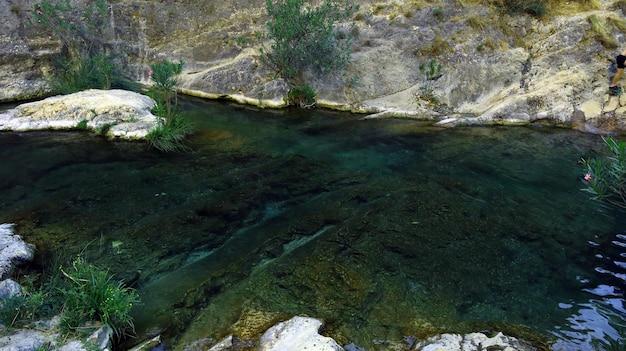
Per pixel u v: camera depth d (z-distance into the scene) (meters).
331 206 5.43
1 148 6.74
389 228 4.94
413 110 8.90
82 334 3.20
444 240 4.73
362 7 10.01
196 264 4.27
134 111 7.66
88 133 7.33
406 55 9.43
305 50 8.92
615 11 9.70
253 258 4.38
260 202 5.48
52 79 9.19
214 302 3.76
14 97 8.83
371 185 5.99
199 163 6.51
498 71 9.12
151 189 5.71
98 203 5.33
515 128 8.25
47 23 9.23
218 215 5.15
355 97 9.22
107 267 4.16
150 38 9.97
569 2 9.95
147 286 3.94
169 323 3.52
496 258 4.44
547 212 5.34
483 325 3.53
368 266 4.26
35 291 3.60
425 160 6.83
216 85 9.50
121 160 6.52
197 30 10.07
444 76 9.21
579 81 8.61
